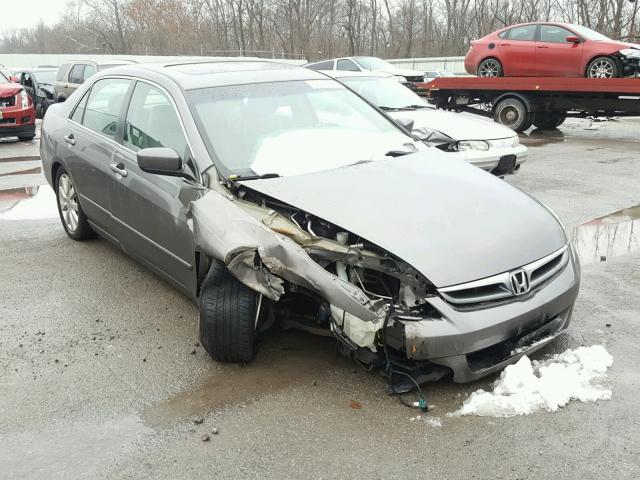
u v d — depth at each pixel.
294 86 4.74
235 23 54.97
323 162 4.00
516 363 3.31
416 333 3.04
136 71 4.93
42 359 3.79
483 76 14.86
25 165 10.55
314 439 2.96
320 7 54.25
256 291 3.39
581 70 13.32
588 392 3.22
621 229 6.29
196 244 3.50
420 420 3.07
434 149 4.60
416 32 57.00
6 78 13.84
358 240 3.26
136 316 4.36
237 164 3.87
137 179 4.38
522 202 3.78
